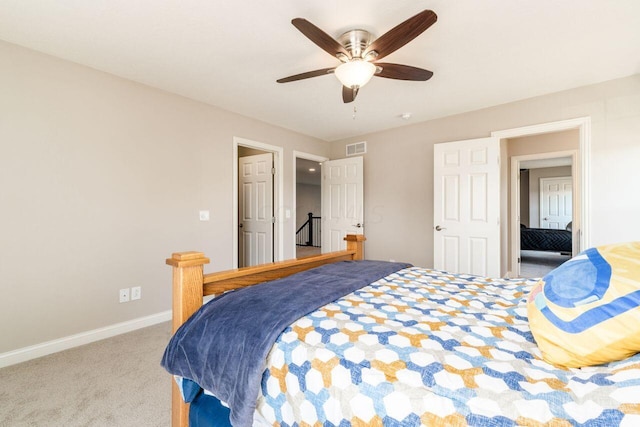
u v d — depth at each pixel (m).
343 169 4.62
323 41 1.66
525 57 2.27
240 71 2.50
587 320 0.73
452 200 3.50
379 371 0.75
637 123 2.53
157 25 1.88
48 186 2.21
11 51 2.05
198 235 3.16
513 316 1.08
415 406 0.66
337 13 1.76
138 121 2.70
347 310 1.13
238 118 3.57
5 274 2.03
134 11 1.74
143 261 2.74
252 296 1.22
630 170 2.56
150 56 2.26
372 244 4.39
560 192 7.80
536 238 6.64
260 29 1.92
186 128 3.06
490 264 3.26
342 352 0.84
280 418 0.86
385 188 4.26
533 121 3.04
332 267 1.89
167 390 1.76
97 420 1.50
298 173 8.55
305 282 1.46
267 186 4.26
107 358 2.14
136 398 1.68
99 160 2.46
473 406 0.62
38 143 2.16
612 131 2.63
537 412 0.58
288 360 0.88
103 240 2.49
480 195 3.33
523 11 1.75
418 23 1.49
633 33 1.96
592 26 1.89
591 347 0.71
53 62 2.23
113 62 2.34
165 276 2.89
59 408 1.59
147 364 2.05
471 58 2.28
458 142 3.46
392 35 1.58
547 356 0.76
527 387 0.65
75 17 1.79
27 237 2.12
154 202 2.81
